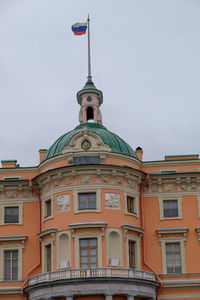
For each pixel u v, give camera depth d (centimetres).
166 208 4988
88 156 4791
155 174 4984
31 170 5162
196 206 4953
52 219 4716
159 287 4631
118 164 4844
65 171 4706
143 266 4756
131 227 4656
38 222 4938
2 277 4834
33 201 5053
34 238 4934
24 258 4878
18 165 5588
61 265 4516
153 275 4638
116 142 5053
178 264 4812
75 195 4656
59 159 4872
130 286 4325
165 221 4925
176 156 5334
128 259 4569
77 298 4312
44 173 4822
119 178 4762
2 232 4969
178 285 4678
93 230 4544
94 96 5597
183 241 4844
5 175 5162
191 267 4762
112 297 4256
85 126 5162
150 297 4491
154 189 5031
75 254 4488
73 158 4797
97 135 4856
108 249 4506
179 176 4997
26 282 4741
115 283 4275
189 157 5334
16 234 4953
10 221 5028
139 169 5081
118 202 4691
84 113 5534
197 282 4675
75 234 4544
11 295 4728
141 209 4928
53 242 4628
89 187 4662
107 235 4534
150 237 4881
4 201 5056
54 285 4325
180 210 4947
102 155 4781
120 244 4566
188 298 4653
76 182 4691
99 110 5584
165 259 4806
